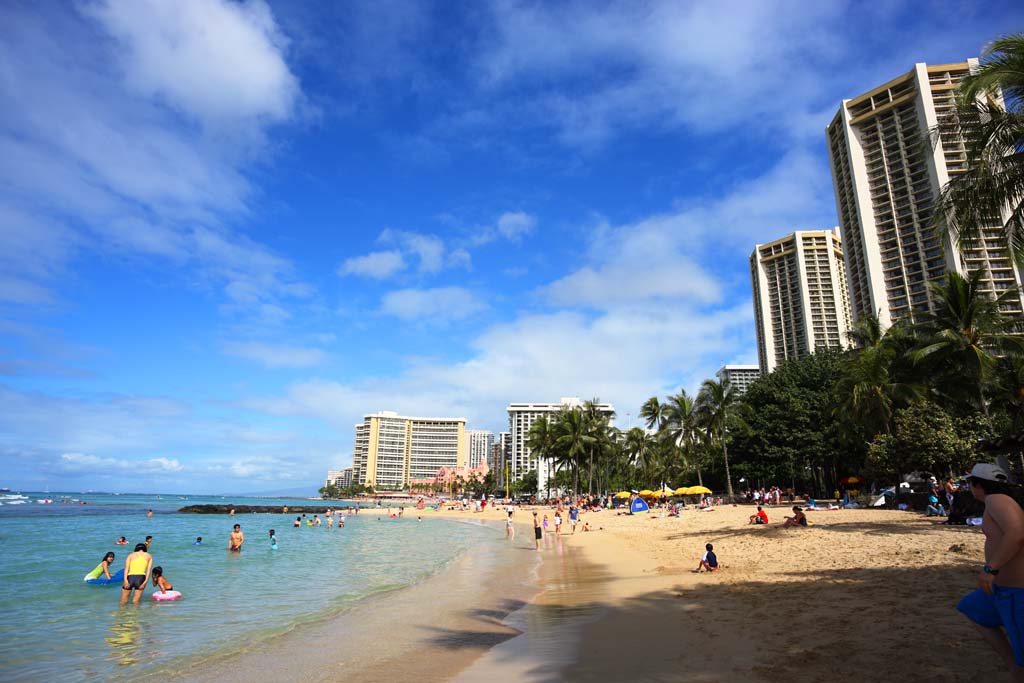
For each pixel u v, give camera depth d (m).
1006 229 14.68
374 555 29.06
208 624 12.70
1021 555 4.09
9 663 9.68
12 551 29.66
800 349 145.12
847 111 117.62
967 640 7.23
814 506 44.62
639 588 14.73
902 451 35.78
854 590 11.32
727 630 9.26
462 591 16.78
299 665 9.20
